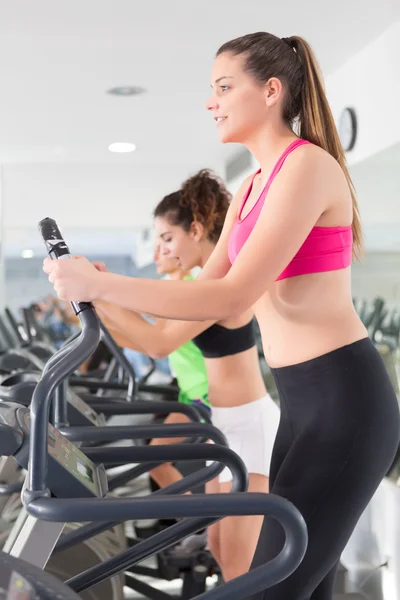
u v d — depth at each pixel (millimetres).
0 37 4395
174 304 1675
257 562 1879
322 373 1951
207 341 2875
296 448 1953
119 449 1787
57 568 2619
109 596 2557
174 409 2518
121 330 2695
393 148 4234
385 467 1964
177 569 3500
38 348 4770
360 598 3643
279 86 2016
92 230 10633
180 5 3936
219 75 2053
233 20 4180
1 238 8789
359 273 4781
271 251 1799
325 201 1905
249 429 2895
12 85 5414
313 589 1900
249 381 2914
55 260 1638
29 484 1406
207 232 3172
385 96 4359
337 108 5148
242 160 7715
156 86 5496
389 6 3965
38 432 1381
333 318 1975
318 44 4578
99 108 6125
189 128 6871
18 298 10102
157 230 3236
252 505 1374
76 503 1348
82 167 8703
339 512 1885
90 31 4324
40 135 7105
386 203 4344
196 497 1372
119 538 2758
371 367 1965
